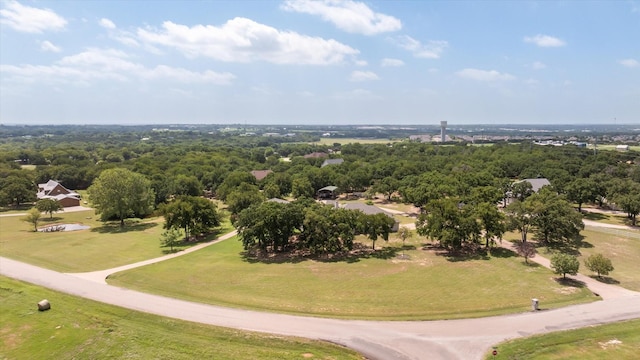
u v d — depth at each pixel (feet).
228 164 488.44
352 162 485.15
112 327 107.04
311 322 110.83
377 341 99.76
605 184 291.17
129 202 263.29
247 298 130.93
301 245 195.72
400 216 280.92
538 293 136.46
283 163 534.78
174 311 118.52
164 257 188.75
